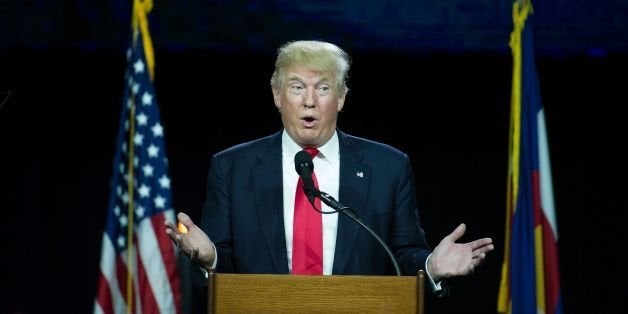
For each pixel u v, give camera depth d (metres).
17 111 22.00
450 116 22.48
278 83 11.53
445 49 21.11
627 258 22.62
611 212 22.66
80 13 20.59
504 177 22.59
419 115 22.45
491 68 22.22
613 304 22.55
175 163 22.25
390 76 22.28
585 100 22.34
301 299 8.91
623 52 20.78
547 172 14.12
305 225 11.12
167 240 13.98
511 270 13.84
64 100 22.09
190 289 16.44
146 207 14.02
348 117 22.36
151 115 14.25
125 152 14.26
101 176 22.36
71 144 22.28
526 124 14.16
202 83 22.11
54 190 22.28
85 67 21.91
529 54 14.27
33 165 22.22
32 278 22.25
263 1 20.59
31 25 20.58
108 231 13.97
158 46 20.61
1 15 20.56
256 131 22.31
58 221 22.31
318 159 11.46
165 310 13.80
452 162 22.58
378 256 11.19
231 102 22.27
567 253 22.69
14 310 22.11
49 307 22.22
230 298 8.91
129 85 14.33
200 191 22.27
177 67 21.95
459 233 10.00
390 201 11.41
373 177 11.46
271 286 8.92
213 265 9.91
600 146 22.52
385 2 20.72
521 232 13.94
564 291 22.62
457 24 20.77
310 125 11.16
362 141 11.81
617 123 22.41
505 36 20.75
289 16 20.59
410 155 22.52
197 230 9.84
